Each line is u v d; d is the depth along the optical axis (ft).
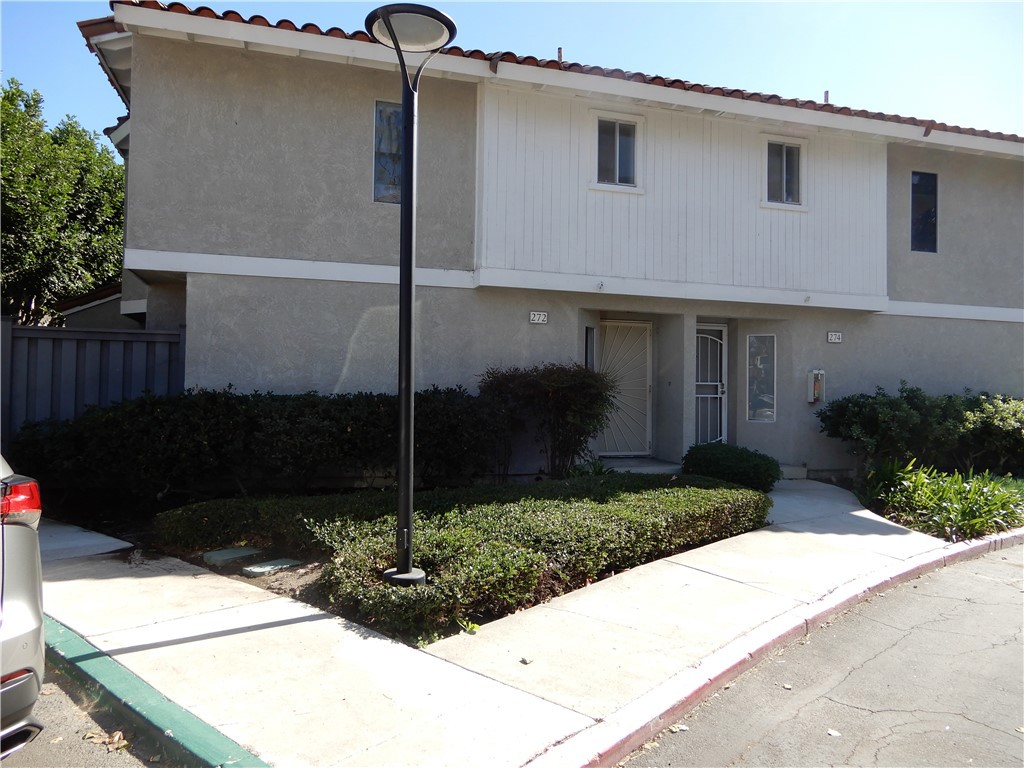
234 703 13.00
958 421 37.27
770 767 12.12
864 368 41.06
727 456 34.19
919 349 42.22
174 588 19.52
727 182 37.04
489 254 32.99
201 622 16.97
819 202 38.78
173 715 12.46
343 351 32.04
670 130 36.17
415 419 29.48
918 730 13.43
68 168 50.44
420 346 33.14
